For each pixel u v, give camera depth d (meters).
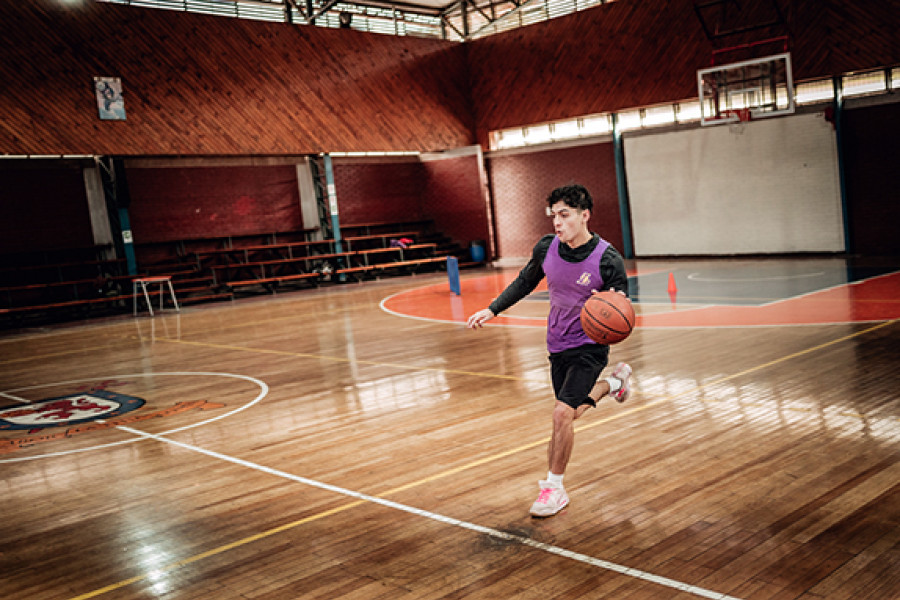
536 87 20.38
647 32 18.33
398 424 5.76
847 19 15.82
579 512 3.74
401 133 20.14
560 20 19.64
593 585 2.98
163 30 16.34
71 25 15.17
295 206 20.27
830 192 16.86
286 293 18.27
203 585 3.26
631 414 5.49
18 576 3.50
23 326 15.10
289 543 3.65
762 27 16.69
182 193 18.22
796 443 4.56
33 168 16.06
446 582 3.11
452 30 21.86
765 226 17.86
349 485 4.45
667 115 18.89
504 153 21.62
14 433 6.34
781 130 17.31
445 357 8.40
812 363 6.61
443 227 22.61
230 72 17.27
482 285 16.27
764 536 3.31
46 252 16.19
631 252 20.03
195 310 15.78
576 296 3.56
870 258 15.71
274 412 6.44
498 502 3.97
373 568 3.30
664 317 9.94
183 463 5.14
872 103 16.20
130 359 9.91
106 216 17.08
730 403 5.57
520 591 2.98
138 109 16.00
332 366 8.37
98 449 5.66
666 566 3.09
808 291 11.33
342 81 19.05
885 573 2.91
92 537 3.92
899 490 3.72
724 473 4.15
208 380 8.07
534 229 21.45
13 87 14.52
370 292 16.81
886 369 6.16
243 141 17.44
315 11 19.47
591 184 20.34
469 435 5.30
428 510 3.94
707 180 18.52
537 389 6.54
